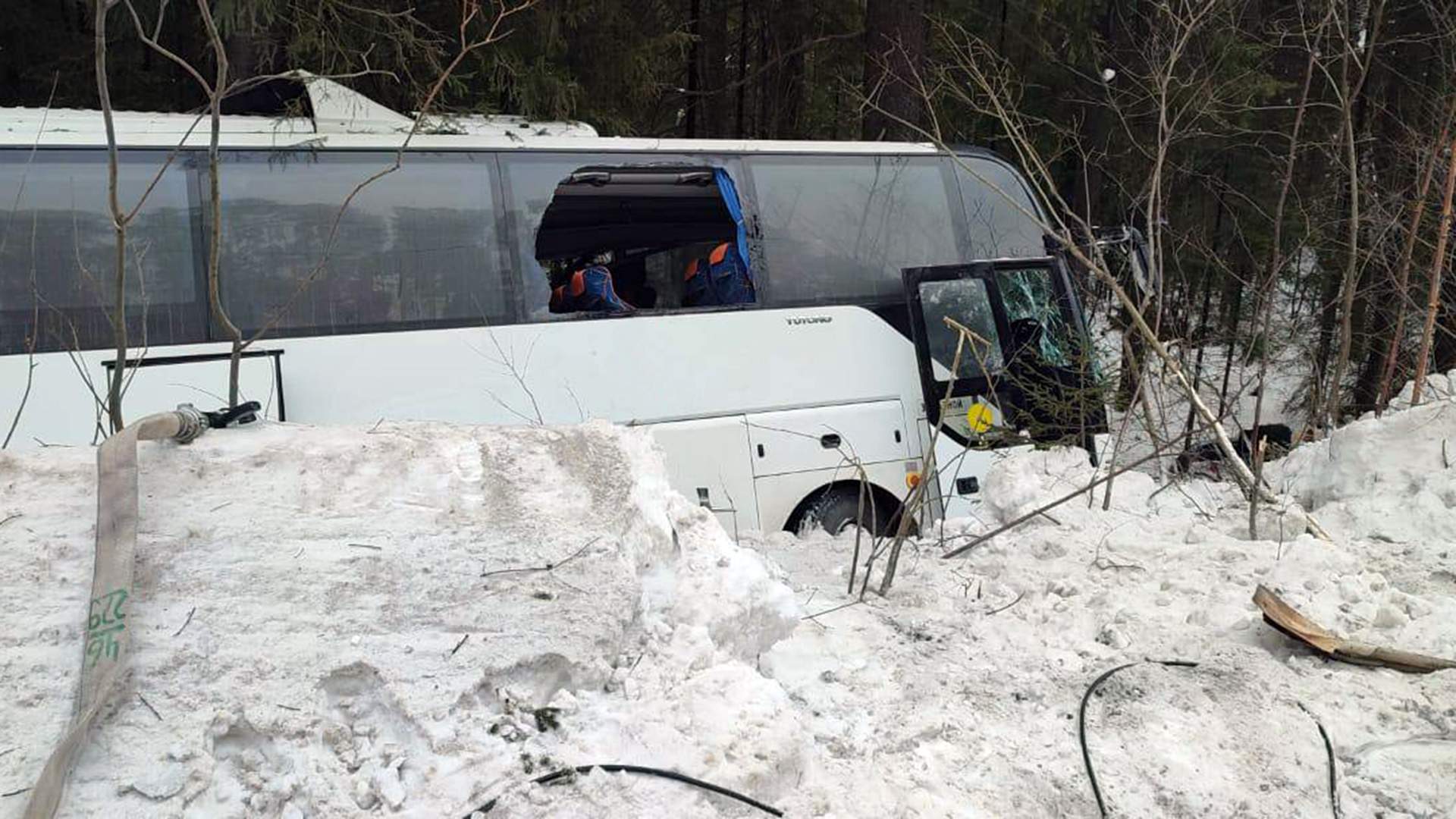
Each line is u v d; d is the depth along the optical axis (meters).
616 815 2.50
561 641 2.89
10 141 5.31
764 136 17.39
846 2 15.87
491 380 6.15
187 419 3.28
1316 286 9.59
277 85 6.29
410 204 6.07
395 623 2.81
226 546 2.90
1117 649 4.09
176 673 2.55
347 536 3.03
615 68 10.81
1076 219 6.80
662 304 7.42
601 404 6.42
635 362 6.52
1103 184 14.46
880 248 7.39
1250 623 4.18
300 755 2.50
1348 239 9.36
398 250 6.03
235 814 2.36
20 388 5.26
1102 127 14.34
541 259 7.29
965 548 5.20
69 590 2.70
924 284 7.31
